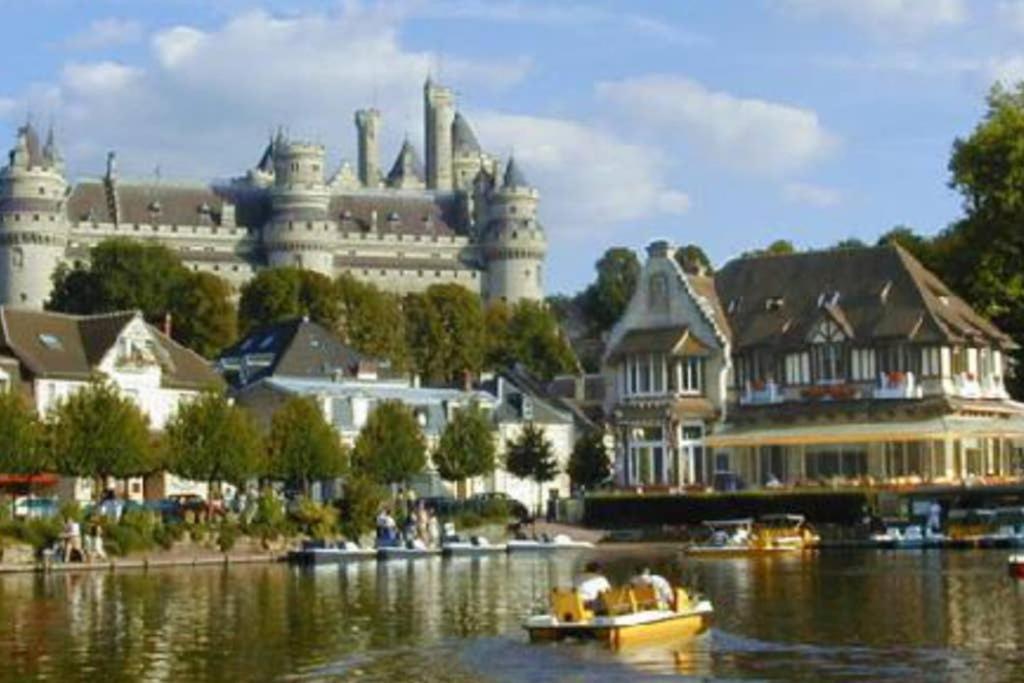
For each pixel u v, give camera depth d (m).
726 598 73.38
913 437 124.25
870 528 114.62
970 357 134.12
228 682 50.97
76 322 138.12
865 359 134.50
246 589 83.06
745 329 142.38
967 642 56.62
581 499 130.62
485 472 142.00
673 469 141.12
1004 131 138.50
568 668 52.19
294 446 123.81
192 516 109.50
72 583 87.38
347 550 106.12
